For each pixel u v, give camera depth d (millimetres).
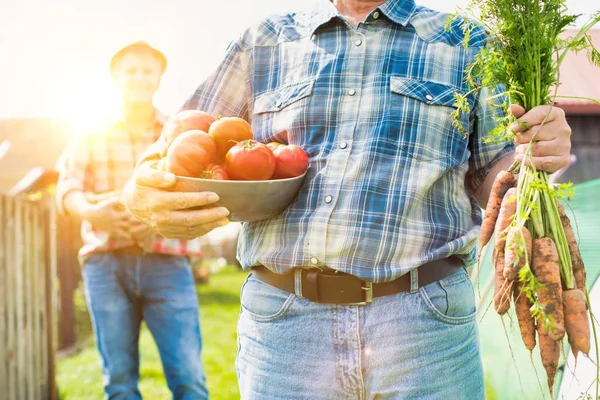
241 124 1864
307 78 1926
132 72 3941
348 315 1783
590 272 2924
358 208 1788
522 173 1678
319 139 1887
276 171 1814
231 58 2100
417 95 1843
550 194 1630
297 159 1813
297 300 1830
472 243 1876
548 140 1678
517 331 3162
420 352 1767
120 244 3770
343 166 1827
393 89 1850
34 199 5402
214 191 1740
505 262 1642
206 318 10258
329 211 1802
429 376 1768
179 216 1750
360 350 1779
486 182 2008
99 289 3801
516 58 1722
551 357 1684
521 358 3145
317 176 1845
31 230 5164
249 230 1960
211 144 1810
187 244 3869
